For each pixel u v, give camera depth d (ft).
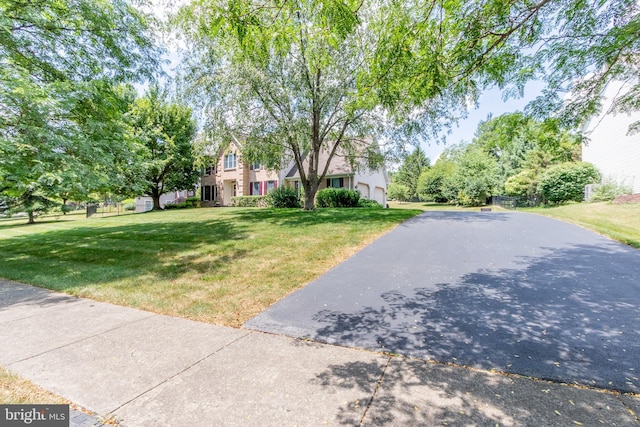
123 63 31.19
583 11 11.09
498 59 12.83
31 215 75.15
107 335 11.43
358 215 44.14
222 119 43.86
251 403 7.38
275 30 12.81
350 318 12.38
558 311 12.17
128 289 17.16
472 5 11.25
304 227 34.88
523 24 11.81
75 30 27.68
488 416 6.74
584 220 34.06
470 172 102.37
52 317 13.33
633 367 8.46
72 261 25.08
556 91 13.29
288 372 8.73
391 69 13.23
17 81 21.70
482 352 9.50
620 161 53.98
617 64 12.00
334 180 78.79
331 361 9.29
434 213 47.16
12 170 22.95
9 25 23.56
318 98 43.24
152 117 80.33
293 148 49.88
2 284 19.22
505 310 12.45
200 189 100.01
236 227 37.55
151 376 8.64
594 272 16.70
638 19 10.22
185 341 10.84
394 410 7.02
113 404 7.45
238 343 10.62
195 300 15.16
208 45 37.55
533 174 78.95
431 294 14.53
